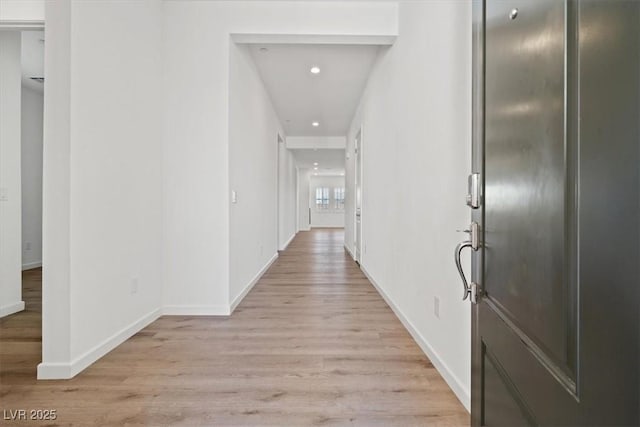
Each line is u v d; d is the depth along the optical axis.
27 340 2.42
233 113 3.16
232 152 3.11
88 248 2.06
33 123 5.23
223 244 3.03
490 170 0.96
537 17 0.68
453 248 1.76
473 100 1.09
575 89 0.55
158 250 2.93
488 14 0.97
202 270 3.02
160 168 2.97
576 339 0.54
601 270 0.48
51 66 1.89
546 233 0.65
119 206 2.38
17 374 1.93
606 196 0.47
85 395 1.72
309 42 3.15
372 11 3.03
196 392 1.75
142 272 2.68
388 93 3.30
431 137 2.08
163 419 1.53
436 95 1.99
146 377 1.90
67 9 1.90
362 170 5.04
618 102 0.45
